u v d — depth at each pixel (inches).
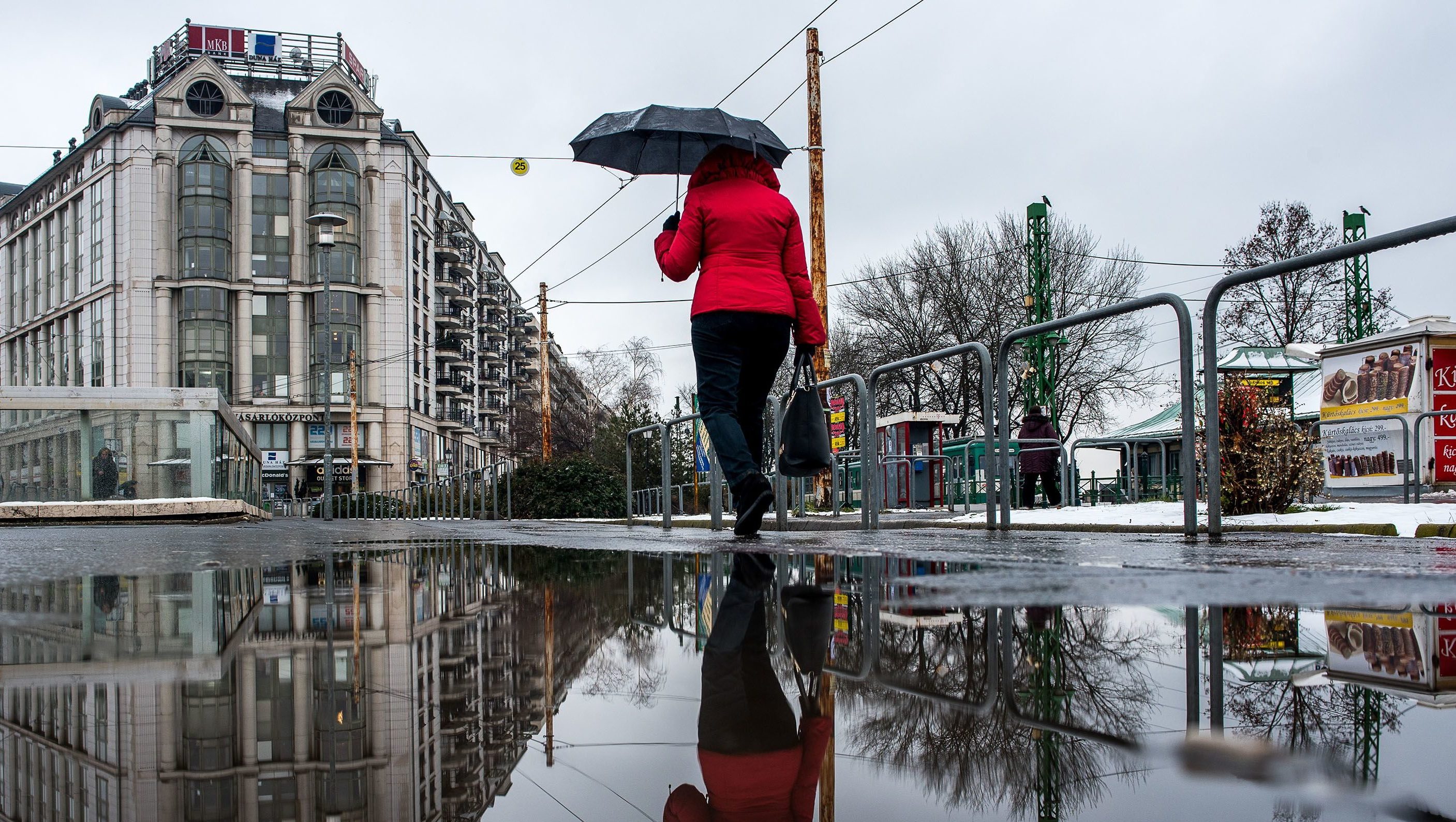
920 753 34.0
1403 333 489.1
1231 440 255.4
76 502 642.2
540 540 232.1
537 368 3772.1
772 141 190.7
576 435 1952.5
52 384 2311.8
